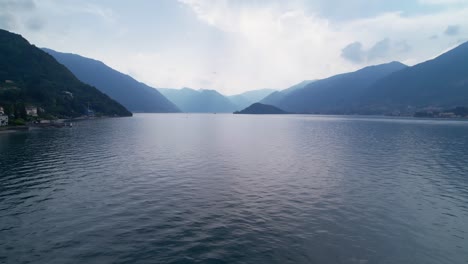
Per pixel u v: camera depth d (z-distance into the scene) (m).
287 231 22.17
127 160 50.16
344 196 30.92
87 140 79.44
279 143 77.19
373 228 22.98
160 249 19.20
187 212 25.77
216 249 19.33
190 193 31.36
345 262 18.06
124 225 22.89
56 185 33.91
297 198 30.06
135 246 19.59
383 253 19.25
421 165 47.53
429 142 79.38
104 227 22.50
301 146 71.12
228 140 84.25
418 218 25.12
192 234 21.44
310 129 132.00
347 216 25.34
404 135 100.25
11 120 121.44
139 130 118.50
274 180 37.22
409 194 31.78
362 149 65.88
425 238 21.48
